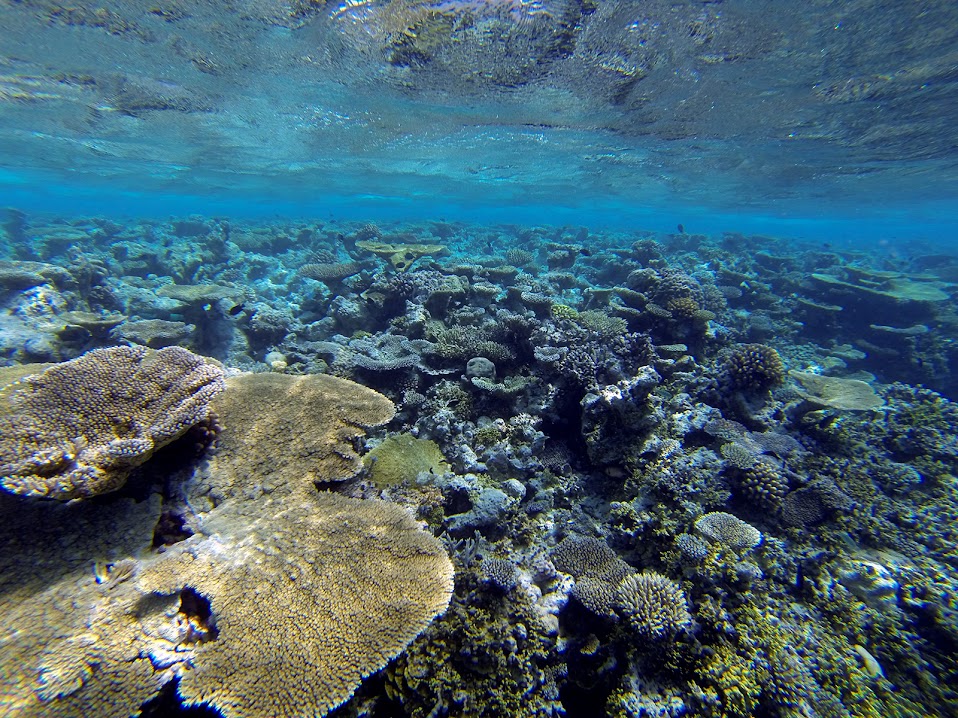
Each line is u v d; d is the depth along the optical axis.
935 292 3.79
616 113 3.51
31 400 0.83
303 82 3.11
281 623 0.73
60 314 2.16
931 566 1.31
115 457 0.75
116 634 0.69
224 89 3.27
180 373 0.94
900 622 1.19
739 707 0.97
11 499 0.77
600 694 1.05
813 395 1.81
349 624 0.74
